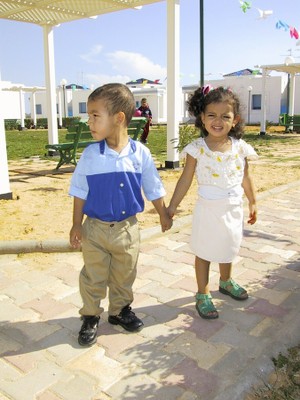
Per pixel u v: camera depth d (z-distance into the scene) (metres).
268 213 5.57
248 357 2.45
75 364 2.41
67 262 3.90
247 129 25.05
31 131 27.44
